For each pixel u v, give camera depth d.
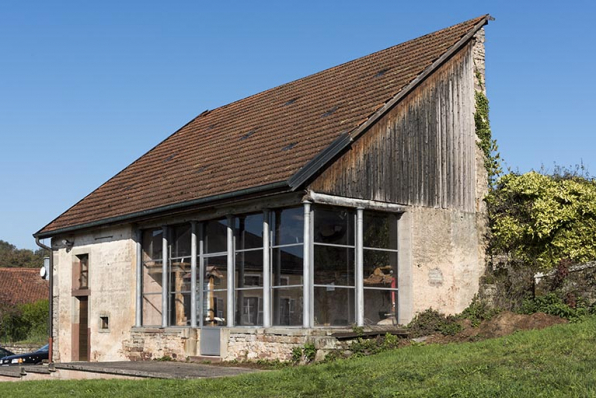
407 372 12.33
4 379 20.50
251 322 18.34
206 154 22.81
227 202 18.44
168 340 20.70
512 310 19.17
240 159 20.23
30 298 50.78
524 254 20.98
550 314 18.06
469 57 21.00
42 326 46.28
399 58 21.33
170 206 19.86
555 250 20.83
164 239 21.55
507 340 14.73
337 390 11.81
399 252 19.02
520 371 11.24
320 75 24.00
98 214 23.75
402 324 18.72
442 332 18.27
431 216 19.53
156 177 23.70
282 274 17.62
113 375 16.77
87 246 24.70
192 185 20.45
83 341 24.81
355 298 17.86
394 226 19.06
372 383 11.90
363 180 18.11
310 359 16.47
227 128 24.39
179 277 21.09
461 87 20.69
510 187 21.17
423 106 19.70
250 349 17.95
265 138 20.84
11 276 53.12
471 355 13.53
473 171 20.77
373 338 17.34
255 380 13.58
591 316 17.66
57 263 26.27
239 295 18.80
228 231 19.14
